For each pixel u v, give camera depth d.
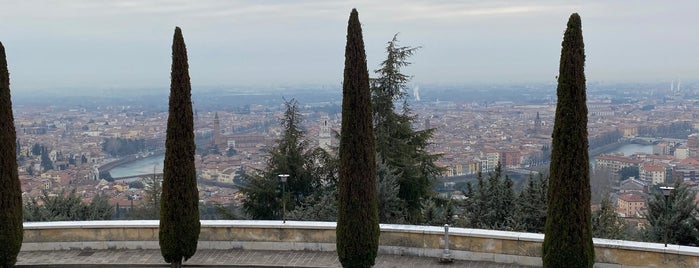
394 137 27.28
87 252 15.59
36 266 14.56
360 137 13.71
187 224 14.30
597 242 13.62
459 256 14.83
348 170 13.77
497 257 14.53
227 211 28.34
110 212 23.78
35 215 21.62
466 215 22.61
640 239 19.80
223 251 15.76
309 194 27.20
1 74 13.59
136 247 15.87
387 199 21.52
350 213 13.79
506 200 22.31
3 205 13.63
